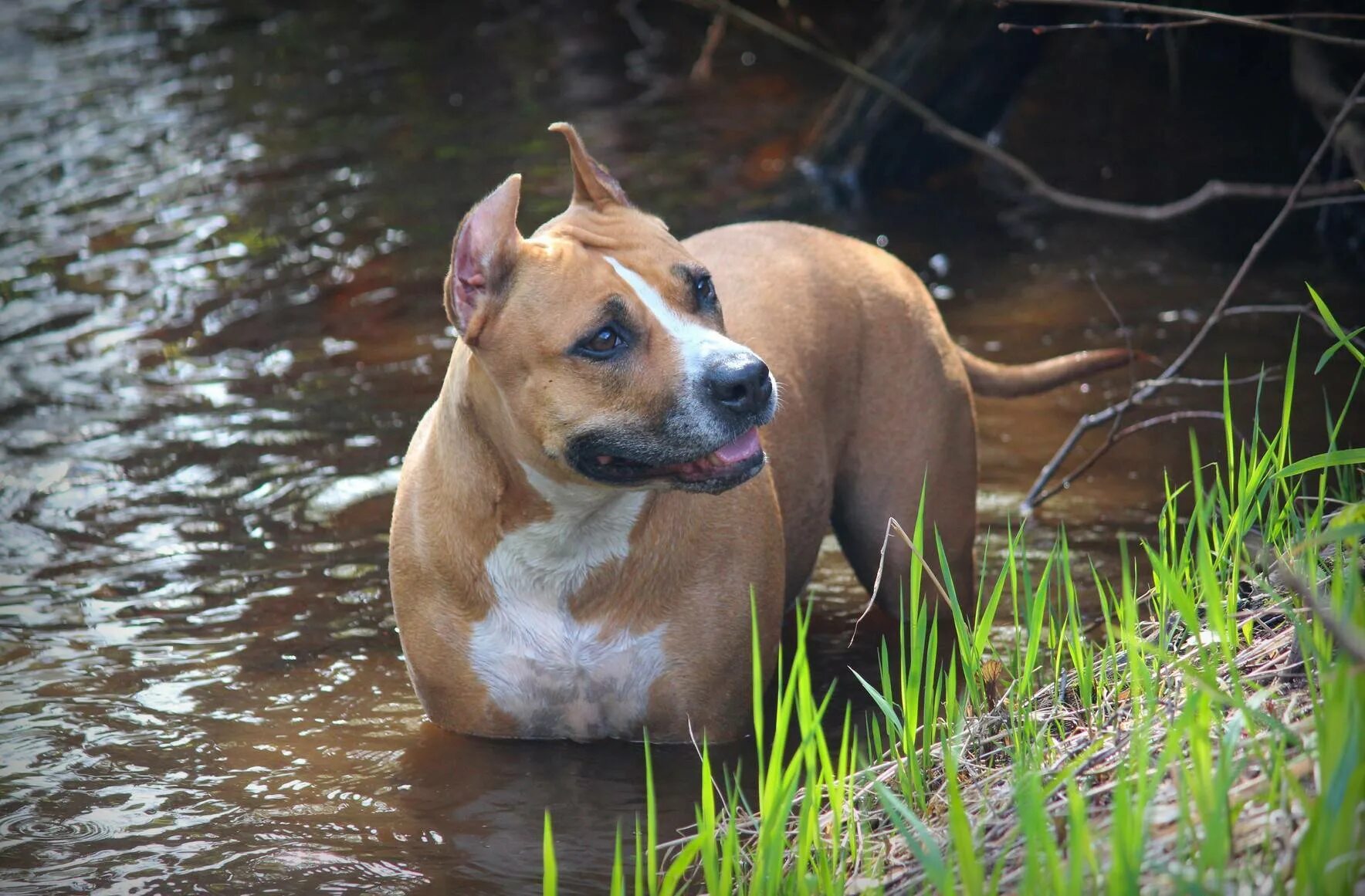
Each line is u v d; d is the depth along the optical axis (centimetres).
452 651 630
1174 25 729
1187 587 587
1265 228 1275
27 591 792
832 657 726
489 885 543
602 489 579
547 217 1350
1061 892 396
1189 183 1388
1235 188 807
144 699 690
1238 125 1521
